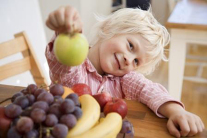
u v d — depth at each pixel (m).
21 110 0.56
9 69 1.31
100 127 0.59
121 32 1.14
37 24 2.25
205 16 1.80
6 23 1.86
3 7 1.83
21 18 2.02
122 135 0.69
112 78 1.16
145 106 0.89
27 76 2.09
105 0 3.46
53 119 0.54
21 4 2.02
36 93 0.63
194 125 0.75
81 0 2.57
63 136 0.53
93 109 0.62
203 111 2.29
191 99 2.49
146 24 1.15
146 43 1.13
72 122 0.55
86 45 0.64
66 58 0.63
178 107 0.83
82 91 0.79
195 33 1.70
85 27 2.80
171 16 1.82
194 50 3.60
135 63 1.16
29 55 1.37
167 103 0.86
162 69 3.10
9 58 1.86
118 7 3.74
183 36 1.73
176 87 1.91
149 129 0.77
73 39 0.62
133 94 1.06
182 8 2.02
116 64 1.13
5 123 0.56
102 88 1.12
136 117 0.83
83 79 1.04
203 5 2.10
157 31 1.18
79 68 0.98
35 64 1.38
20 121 0.52
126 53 1.11
